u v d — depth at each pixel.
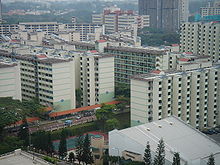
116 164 172.62
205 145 182.25
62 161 179.75
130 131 182.38
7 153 172.38
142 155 171.62
